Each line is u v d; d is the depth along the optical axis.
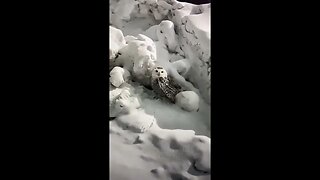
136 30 2.82
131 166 1.89
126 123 2.08
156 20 2.88
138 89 2.41
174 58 2.67
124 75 2.39
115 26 2.81
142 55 2.42
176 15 2.74
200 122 2.28
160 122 2.21
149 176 1.88
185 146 1.99
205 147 1.97
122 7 2.82
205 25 2.49
